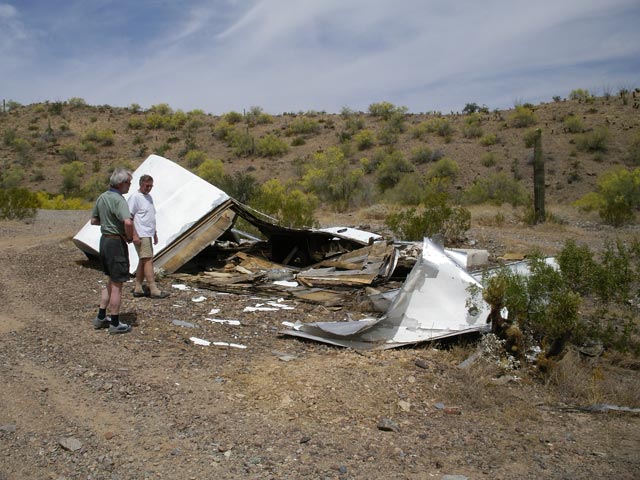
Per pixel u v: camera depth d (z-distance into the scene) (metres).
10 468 3.87
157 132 62.41
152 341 6.29
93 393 4.99
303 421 4.61
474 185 32.75
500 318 6.23
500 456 4.19
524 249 13.75
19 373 5.34
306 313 7.76
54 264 10.66
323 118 63.69
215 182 27.61
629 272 6.86
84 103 73.81
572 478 3.90
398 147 48.62
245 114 65.56
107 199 6.38
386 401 5.05
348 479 3.80
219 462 3.97
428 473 3.92
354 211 25.00
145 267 8.08
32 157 54.69
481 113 56.97
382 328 6.48
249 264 10.55
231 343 6.39
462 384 5.47
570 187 36.66
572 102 52.69
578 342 6.73
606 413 5.07
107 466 3.90
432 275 6.77
